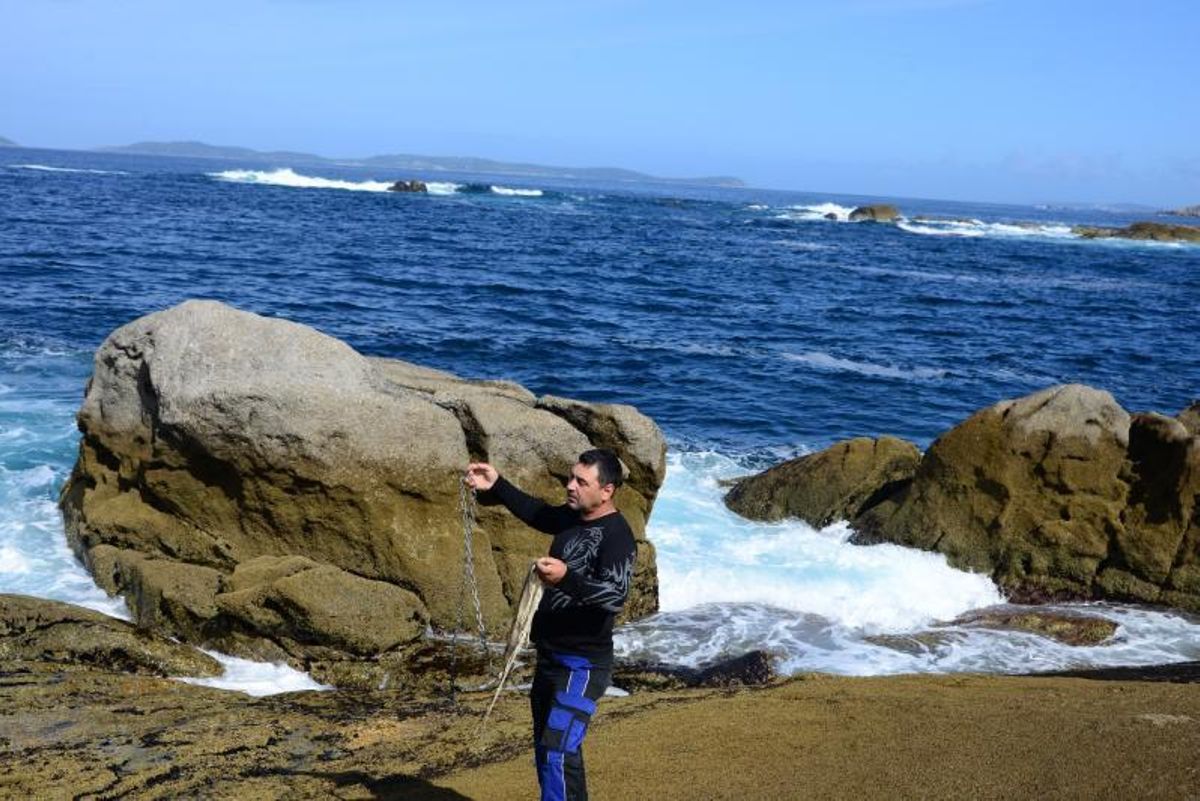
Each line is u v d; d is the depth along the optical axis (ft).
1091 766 18.22
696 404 70.28
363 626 28.78
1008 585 39.70
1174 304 150.00
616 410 35.45
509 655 15.30
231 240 146.92
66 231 139.95
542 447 33.94
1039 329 117.80
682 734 21.86
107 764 20.89
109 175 341.62
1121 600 38.68
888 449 44.78
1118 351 105.29
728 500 46.29
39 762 20.83
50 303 83.30
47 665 26.35
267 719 23.76
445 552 31.65
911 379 83.92
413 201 295.28
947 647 33.19
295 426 30.71
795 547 41.32
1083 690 24.58
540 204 332.60
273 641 28.91
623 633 33.32
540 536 32.94
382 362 39.58
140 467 33.06
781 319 112.47
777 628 34.27
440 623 31.27
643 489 35.81
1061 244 276.82
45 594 31.55
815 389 77.30
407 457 31.45
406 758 21.66
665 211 343.46
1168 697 23.17
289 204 241.55
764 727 21.97
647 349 87.97
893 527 42.22
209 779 20.43
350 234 172.86
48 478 41.47
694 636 33.32
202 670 27.73
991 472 41.09
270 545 31.89
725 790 18.61
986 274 182.39
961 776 18.22
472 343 84.38
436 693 27.27
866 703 23.36
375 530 31.30
